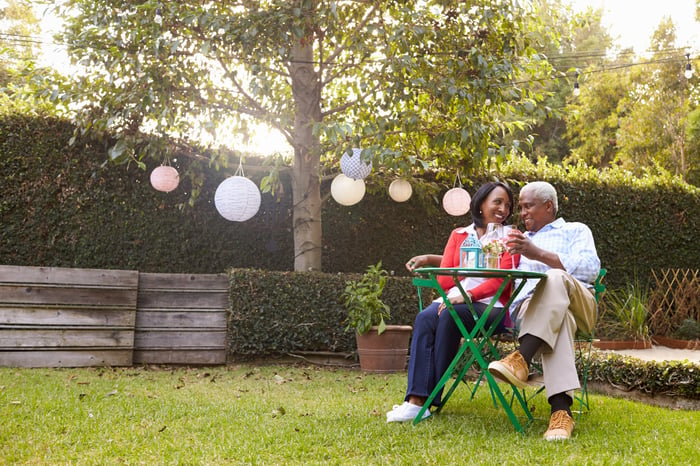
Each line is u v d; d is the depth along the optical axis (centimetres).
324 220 749
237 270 616
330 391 447
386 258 757
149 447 264
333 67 696
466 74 626
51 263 663
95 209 678
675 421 335
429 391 322
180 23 609
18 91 662
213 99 644
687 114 1549
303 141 673
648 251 862
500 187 355
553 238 346
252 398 400
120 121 621
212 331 614
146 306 600
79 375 497
